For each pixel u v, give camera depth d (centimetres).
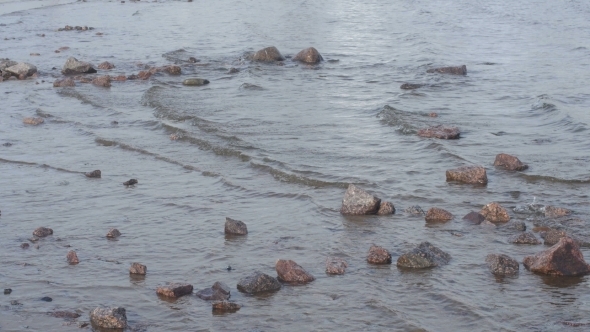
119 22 4131
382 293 901
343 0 5153
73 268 995
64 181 1397
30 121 1867
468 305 862
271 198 1280
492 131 1722
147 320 845
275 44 3241
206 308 871
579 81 2334
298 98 2134
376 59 2844
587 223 1124
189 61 2827
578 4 4578
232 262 1008
